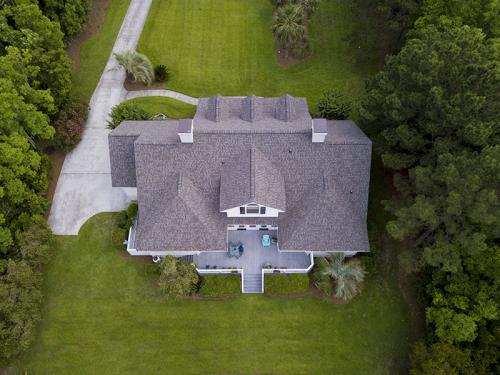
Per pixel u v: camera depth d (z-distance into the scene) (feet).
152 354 107.45
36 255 111.34
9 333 100.58
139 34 174.40
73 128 139.33
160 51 168.66
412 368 97.50
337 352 107.14
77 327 110.83
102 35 174.09
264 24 178.40
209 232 109.09
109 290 116.06
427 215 90.43
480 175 89.56
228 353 107.34
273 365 105.81
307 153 112.47
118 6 184.55
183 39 172.86
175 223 108.88
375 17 156.76
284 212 111.96
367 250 109.09
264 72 162.71
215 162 112.88
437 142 98.89
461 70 102.73
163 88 157.99
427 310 99.76
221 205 108.27
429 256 93.91
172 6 185.37
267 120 125.29
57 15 155.43
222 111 127.54
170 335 109.70
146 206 112.88
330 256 114.52
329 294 112.57
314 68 163.32
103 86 158.61
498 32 124.98
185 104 153.17
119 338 109.40
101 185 134.72
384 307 112.06
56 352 107.65
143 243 109.19
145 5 185.37
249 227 119.55
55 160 139.44
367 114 110.52
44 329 110.32
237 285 112.78
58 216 128.67
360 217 111.24
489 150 90.27
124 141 118.32
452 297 97.45
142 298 114.62
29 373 105.19
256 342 108.58
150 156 112.57
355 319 111.04
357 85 157.69
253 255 118.01
